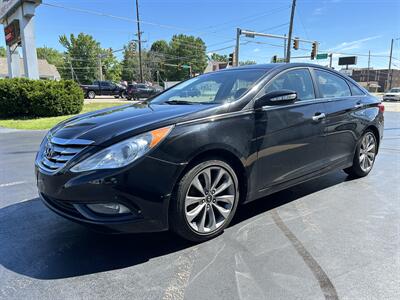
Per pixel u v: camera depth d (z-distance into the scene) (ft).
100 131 8.91
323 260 8.71
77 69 263.90
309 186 14.88
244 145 10.14
